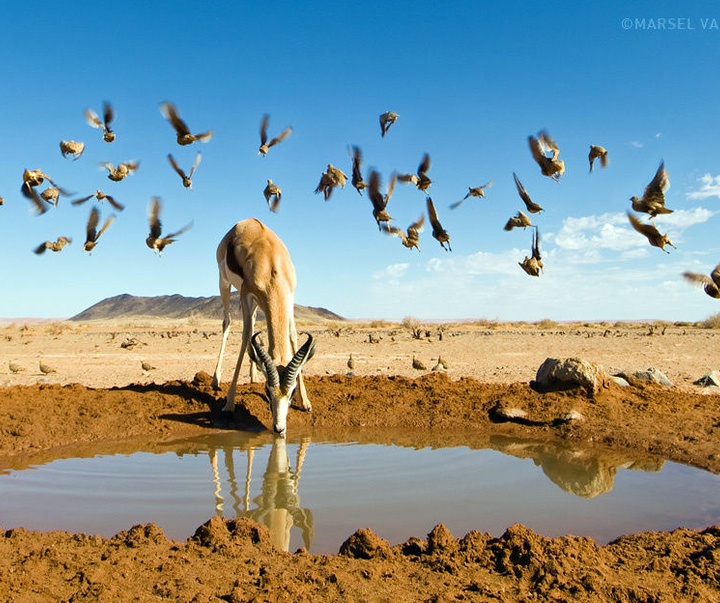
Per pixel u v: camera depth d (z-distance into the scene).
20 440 11.38
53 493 8.67
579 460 10.62
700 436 11.45
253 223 14.00
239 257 13.30
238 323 69.38
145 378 19.41
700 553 6.47
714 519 7.87
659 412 13.01
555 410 13.12
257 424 13.01
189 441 11.86
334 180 10.31
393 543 6.99
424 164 9.85
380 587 5.75
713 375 17.56
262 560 6.27
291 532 7.29
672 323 63.44
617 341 35.00
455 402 14.12
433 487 9.02
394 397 14.54
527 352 28.86
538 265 8.60
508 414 13.10
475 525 7.55
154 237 10.37
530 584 5.90
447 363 23.84
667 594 5.60
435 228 9.94
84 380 18.91
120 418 12.78
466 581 5.93
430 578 5.97
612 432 11.95
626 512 8.09
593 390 13.92
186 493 8.70
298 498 8.51
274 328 12.53
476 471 9.89
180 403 13.78
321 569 6.07
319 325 65.94
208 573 5.96
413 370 21.45
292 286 13.27
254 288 12.80
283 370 11.58
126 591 5.59
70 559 6.17
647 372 16.97
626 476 9.72
